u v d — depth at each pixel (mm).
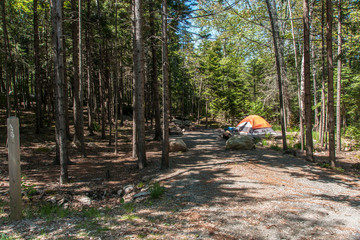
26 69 22016
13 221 4301
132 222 4129
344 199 5340
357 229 3803
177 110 45219
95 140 16656
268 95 21641
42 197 6211
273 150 12805
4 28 11297
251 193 5664
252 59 30000
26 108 25203
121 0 13945
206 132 24422
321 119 16000
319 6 13328
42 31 19344
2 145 12258
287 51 19844
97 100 25594
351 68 15531
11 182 4336
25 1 17297
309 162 9641
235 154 11414
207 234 3559
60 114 7414
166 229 3762
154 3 13398
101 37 15875
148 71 24922
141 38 9078
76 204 5969
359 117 17141
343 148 14344
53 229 3896
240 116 32531
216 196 5484
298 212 4465
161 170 8664
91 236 3545
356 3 12242
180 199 5430
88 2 14898
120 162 10891
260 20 14117
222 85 29531
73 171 9172
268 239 3432
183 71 26828
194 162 9750
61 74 7285
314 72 18562
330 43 9008
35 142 13859
